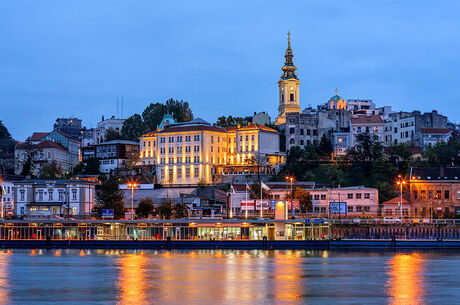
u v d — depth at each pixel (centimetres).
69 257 17688
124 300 11069
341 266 15338
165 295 11488
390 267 15150
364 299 11056
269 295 11450
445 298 11131
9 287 12419
